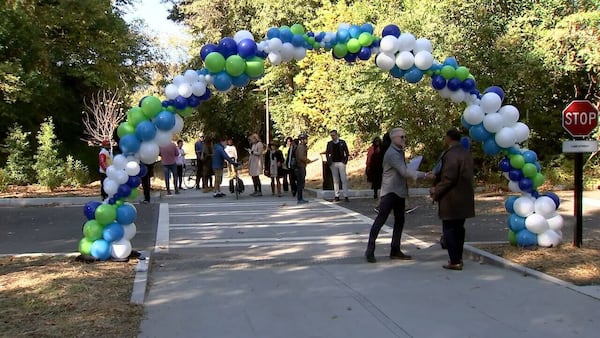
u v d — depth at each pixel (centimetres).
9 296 594
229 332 510
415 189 1619
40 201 1523
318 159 2488
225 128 3531
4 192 1728
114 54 2452
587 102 795
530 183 825
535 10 1582
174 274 734
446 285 666
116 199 782
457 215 726
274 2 2638
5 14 1892
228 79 791
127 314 550
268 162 1717
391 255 819
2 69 1830
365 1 2045
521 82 1622
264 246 941
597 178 1683
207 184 1830
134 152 783
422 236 1007
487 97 819
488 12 1627
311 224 1169
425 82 1609
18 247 928
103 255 769
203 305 593
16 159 1906
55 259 791
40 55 2091
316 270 754
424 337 494
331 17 2116
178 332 508
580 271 697
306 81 2538
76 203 1540
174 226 1152
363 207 1420
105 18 2339
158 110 773
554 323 526
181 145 1964
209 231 1091
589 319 536
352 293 636
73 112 2609
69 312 548
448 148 749
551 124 1775
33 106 2184
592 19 1414
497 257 776
